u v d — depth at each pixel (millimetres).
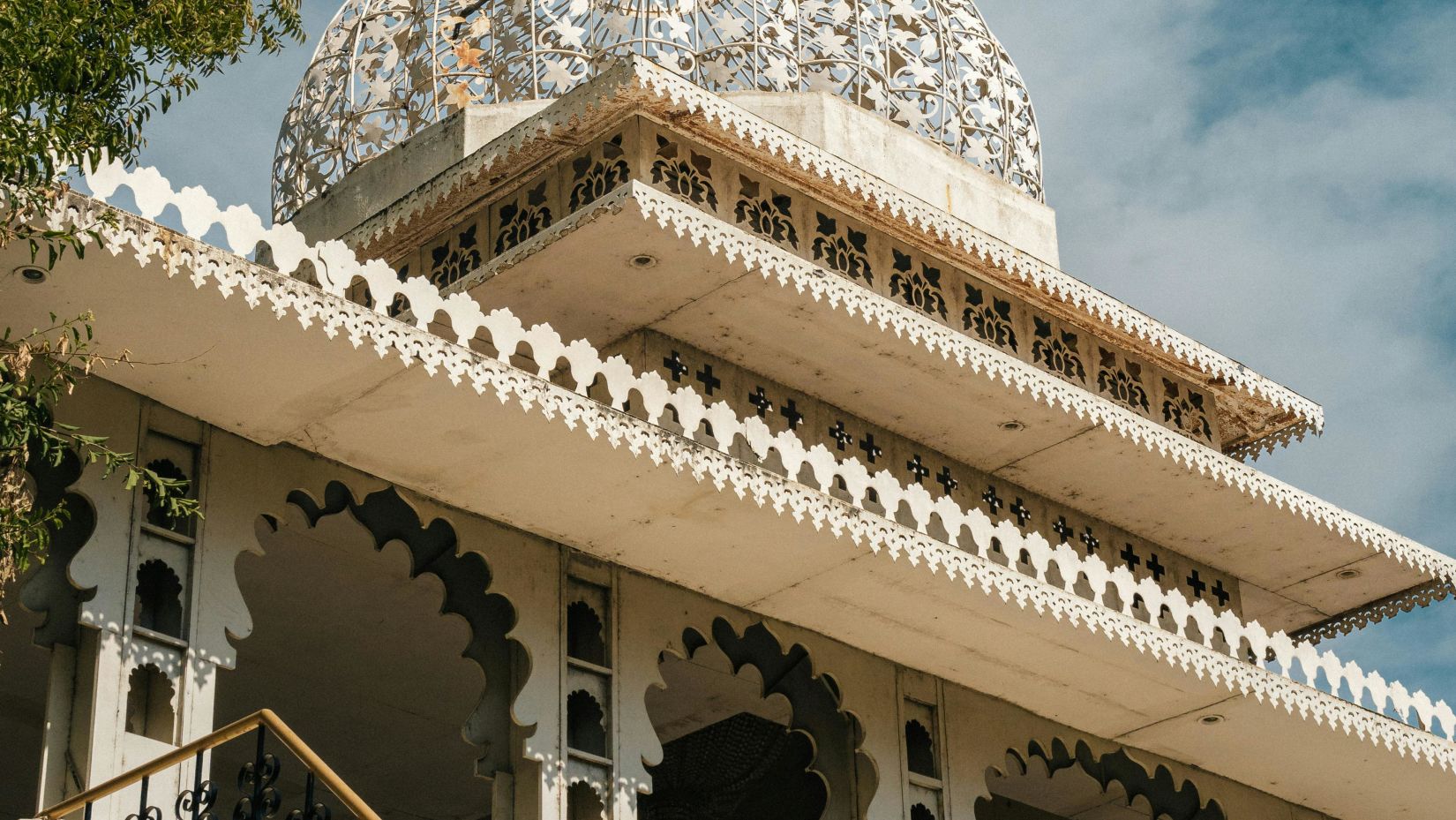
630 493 15289
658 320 18109
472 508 15531
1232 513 20984
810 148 17828
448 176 18141
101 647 13219
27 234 11820
